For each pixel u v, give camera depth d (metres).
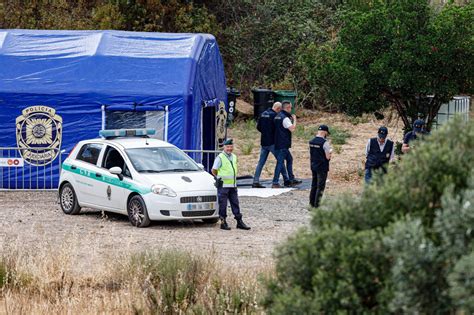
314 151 51.78
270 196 59.72
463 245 14.38
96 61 65.75
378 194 17.03
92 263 35.31
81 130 64.25
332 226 16.67
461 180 16.20
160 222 49.22
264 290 23.33
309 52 66.38
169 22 118.62
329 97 65.56
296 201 57.50
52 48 67.12
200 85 66.50
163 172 48.44
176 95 63.56
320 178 51.78
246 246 41.16
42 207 55.34
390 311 15.46
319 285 16.20
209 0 128.25
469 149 16.52
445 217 14.59
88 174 50.62
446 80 63.66
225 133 76.00
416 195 16.59
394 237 14.92
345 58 64.75
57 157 64.12
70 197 51.88
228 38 125.06
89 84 64.31
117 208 48.69
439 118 70.19
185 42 67.88
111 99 63.88
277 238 43.75
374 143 51.97
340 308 16.03
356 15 65.62
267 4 126.44
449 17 62.31
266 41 123.50
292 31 122.69
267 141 63.56
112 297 29.97
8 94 63.81
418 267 14.66
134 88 64.00
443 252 14.69
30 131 64.12
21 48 67.19
